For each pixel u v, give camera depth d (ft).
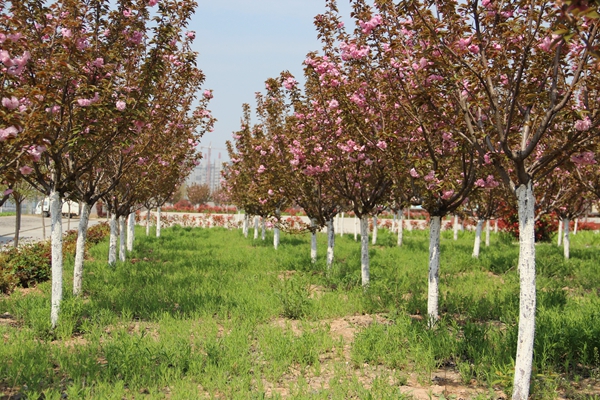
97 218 128.77
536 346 18.61
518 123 17.72
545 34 14.30
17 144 16.20
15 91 16.01
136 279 33.40
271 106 37.83
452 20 17.31
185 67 30.35
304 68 29.53
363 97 26.94
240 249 55.88
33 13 20.85
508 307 26.02
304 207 38.47
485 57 16.61
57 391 13.94
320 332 21.12
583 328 19.29
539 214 45.21
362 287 30.76
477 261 45.37
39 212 138.21
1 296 29.09
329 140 31.19
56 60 19.36
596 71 15.48
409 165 24.50
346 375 16.97
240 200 63.05
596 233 90.89
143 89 23.72
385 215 143.64
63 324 21.48
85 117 20.88
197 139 44.55
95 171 30.17
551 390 15.47
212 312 24.61
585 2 6.82
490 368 17.10
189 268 39.55
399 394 14.44
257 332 21.59
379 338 19.83
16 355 17.22
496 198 45.16
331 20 30.07
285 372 17.30
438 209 23.79
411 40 22.58
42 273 35.12
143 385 15.33
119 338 19.39
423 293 31.55
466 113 17.75
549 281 35.91
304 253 51.57
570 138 15.44
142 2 23.88
